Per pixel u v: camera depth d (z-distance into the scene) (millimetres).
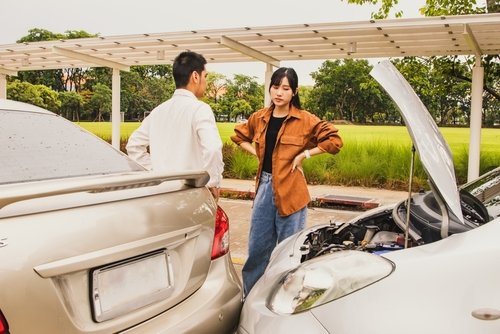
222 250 2205
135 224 1711
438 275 1496
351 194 9180
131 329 1660
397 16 10297
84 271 1537
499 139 9883
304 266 1950
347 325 1497
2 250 1351
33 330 1375
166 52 9523
